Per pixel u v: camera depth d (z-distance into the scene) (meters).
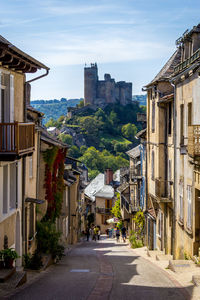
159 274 15.22
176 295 10.89
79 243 42.75
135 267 17.83
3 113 13.90
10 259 12.73
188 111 17.48
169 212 22.23
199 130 14.67
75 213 40.69
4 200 14.34
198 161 14.73
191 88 16.88
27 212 18.08
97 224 78.12
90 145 188.00
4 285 11.42
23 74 16.08
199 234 16.11
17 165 15.80
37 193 21.34
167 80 22.88
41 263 16.95
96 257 23.67
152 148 25.69
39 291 11.12
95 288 11.91
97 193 78.12
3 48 10.74
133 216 40.03
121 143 189.50
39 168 22.61
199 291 11.16
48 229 20.66
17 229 16.48
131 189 40.84
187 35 17.97
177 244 19.52
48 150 22.69
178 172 19.31
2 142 11.62
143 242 32.53
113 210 54.75
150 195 26.50
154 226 27.72
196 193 16.03
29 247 18.45
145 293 11.20
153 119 25.50
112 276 14.74
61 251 20.67
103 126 197.88
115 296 10.77
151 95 25.88
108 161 160.62
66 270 16.94
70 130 187.50
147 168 27.91
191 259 16.55
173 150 20.89
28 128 13.14
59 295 10.66
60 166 26.67
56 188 25.03
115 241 47.53
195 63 15.43
